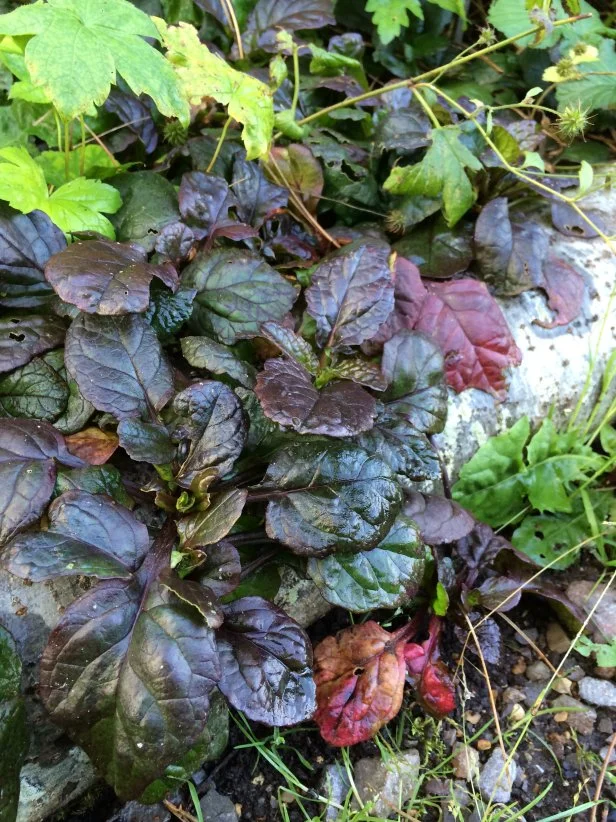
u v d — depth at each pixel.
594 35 0.56
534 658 0.41
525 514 0.46
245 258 0.37
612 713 0.39
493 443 0.43
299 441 0.32
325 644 0.37
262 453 0.34
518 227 0.45
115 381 0.31
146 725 0.25
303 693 0.29
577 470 0.45
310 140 0.46
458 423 0.43
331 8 0.53
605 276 0.48
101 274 0.30
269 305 0.36
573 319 0.45
